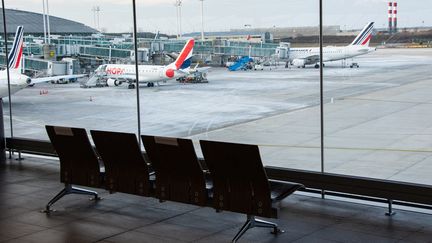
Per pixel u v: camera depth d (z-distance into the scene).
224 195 5.21
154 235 5.36
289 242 5.05
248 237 5.24
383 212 5.93
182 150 5.31
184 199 5.50
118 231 5.51
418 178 9.91
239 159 4.92
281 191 5.19
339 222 5.61
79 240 5.24
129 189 5.95
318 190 6.72
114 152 5.93
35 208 6.45
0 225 5.79
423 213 5.84
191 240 5.18
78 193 6.64
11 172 8.47
